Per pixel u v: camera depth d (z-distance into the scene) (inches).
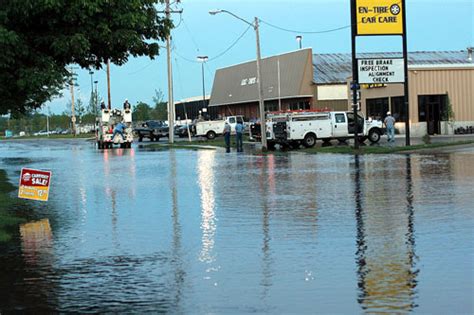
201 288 386.3
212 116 4687.5
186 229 601.0
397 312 327.6
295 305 345.1
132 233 586.6
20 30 809.5
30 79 792.9
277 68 3700.8
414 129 2527.1
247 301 355.6
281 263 447.2
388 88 2652.6
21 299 370.6
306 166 1332.4
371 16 1817.2
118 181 1114.7
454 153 1562.5
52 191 967.0
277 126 2081.7
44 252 507.8
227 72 4352.9
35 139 5017.2
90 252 504.1
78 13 798.5
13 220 671.1
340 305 342.3
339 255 467.5
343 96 3462.1
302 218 646.5
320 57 3745.1
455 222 593.3
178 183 1051.9
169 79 2775.6
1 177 1267.2
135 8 854.5
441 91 2541.8
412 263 435.5
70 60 872.3
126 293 379.2
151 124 3489.2
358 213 666.8
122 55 908.0
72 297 372.8
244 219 652.7
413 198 768.9
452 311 327.6
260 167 1350.9
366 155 1624.0
